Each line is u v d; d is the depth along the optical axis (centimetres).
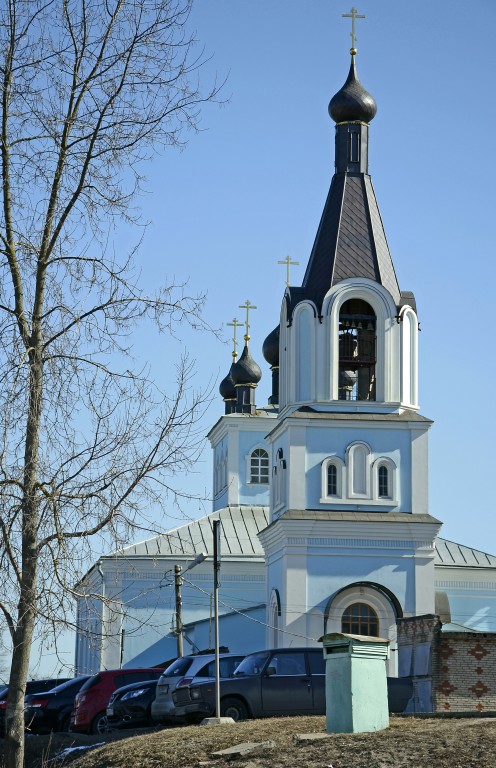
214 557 3091
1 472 1952
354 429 5216
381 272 5272
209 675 3259
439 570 6181
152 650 6288
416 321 5303
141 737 2694
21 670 1986
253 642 6247
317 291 5269
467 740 1986
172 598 6366
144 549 6462
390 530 5131
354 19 5512
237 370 7488
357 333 5328
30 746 3219
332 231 5334
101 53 2089
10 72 2064
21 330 2050
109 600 2034
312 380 5222
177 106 2112
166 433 2025
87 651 6525
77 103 2097
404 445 5238
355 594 5084
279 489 5322
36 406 1983
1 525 1952
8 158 2072
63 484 1970
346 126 5456
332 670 2370
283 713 3133
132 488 1992
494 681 3372
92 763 2531
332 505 5150
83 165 2092
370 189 5416
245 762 2148
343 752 2053
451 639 3384
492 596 6206
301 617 5038
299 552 5084
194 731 2661
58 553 1958
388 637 5062
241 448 7262
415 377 5281
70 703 3950
